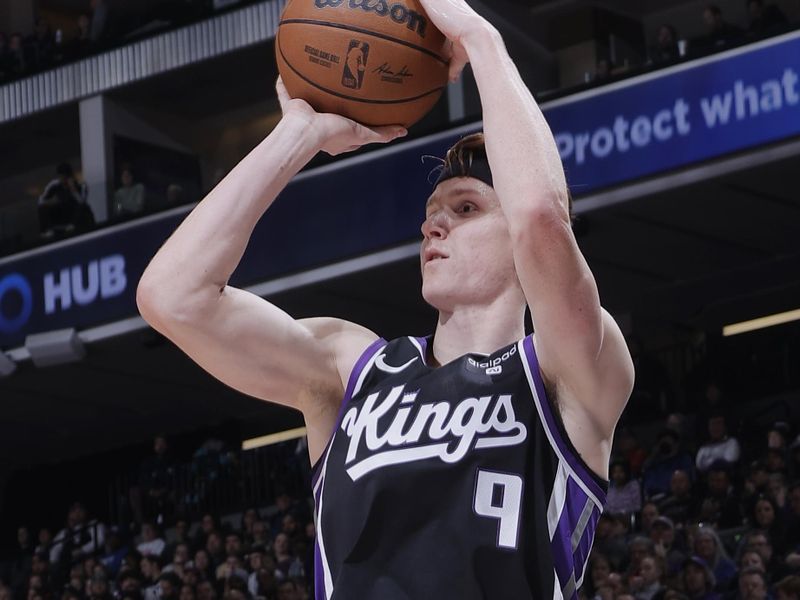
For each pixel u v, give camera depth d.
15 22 23.36
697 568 10.40
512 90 2.40
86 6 24.52
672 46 15.88
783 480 12.02
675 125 14.54
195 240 2.50
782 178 14.53
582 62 19.52
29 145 22.81
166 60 20.41
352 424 2.45
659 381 17.02
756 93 14.09
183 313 2.48
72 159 23.27
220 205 2.52
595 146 15.02
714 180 14.45
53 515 22.41
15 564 17.95
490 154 2.36
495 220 2.54
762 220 15.83
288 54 2.71
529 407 2.34
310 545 13.87
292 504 16.11
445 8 2.56
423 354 2.52
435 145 15.82
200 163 21.58
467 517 2.27
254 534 15.28
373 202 16.12
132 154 20.86
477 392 2.37
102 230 17.73
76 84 21.12
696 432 14.76
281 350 2.56
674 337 18.66
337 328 2.66
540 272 2.27
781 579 10.51
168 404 21.02
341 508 2.36
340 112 2.70
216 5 20.02
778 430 13.91
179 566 14.91
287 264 16.62
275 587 12.93
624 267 17.36
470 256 2.53
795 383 16.80
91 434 22.08
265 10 19.56
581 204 15.08
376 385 2.49
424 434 2.35
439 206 2.60
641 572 10.77
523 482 2.29
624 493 13.32
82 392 19.98
